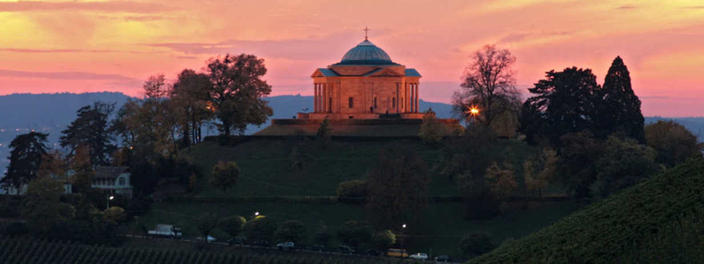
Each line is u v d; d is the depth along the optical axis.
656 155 195.38
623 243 71.38
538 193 195.12
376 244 168.00
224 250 177.62
